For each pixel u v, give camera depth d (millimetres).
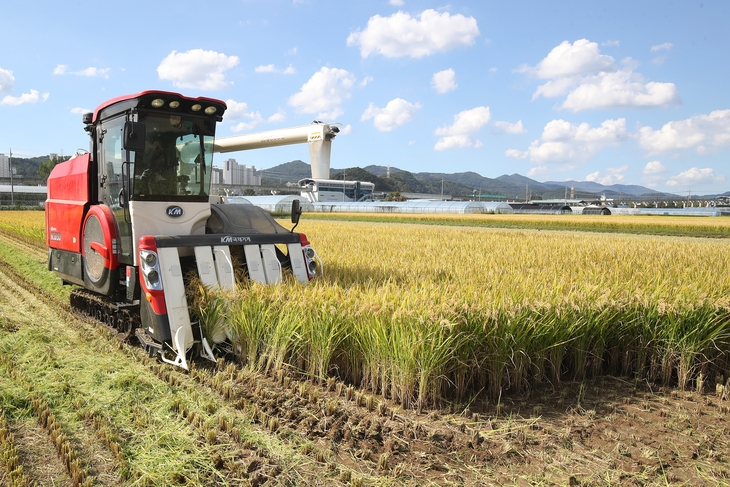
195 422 4340
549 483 3605
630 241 17938
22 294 9852
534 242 16438
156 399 4828
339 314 5293
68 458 3701
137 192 6309
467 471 3748
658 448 4133
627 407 4941
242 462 3723
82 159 7766
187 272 6445
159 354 6121
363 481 3574
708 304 5449
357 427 4281
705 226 33844
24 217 31922
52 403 4680
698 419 4707
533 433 4336
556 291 5820
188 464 3686
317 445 4043
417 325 4730
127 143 5852
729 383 5277
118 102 6547
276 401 4785
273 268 6625
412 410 4770
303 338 5488
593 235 25781
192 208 6719
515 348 5137
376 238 16688
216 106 6695
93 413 4465
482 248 13992
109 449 3932
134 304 6602
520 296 5535
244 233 6703
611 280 7445
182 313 5867
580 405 4938
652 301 5672
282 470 3668
